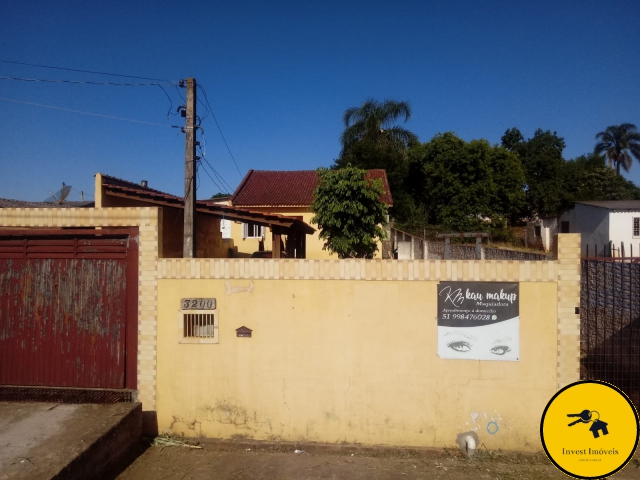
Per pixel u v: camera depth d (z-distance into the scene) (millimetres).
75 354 6211
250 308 5973
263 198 22234
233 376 5988
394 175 30703
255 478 5152
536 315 5590
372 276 5809
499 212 32125
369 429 5824
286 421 5926
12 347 6289
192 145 9469
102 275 6219
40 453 4590
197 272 6051
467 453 5578
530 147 37812
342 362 5855
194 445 5918
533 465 5426
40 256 6305
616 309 6066
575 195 35000
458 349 5703
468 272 5688
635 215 24172
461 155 30578
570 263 5535
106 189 10859
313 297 5891
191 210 9398
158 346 6094
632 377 5949
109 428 5168
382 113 30266
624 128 47500
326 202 13258
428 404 5750
